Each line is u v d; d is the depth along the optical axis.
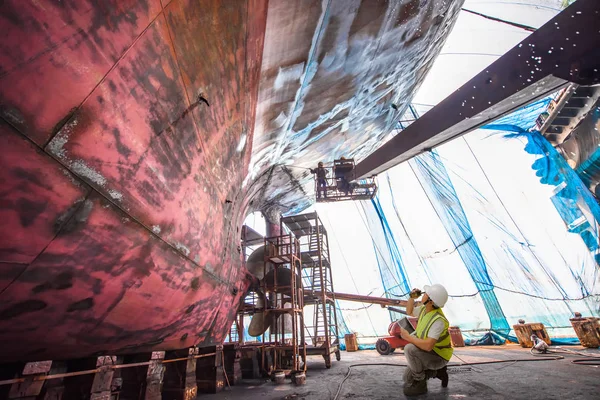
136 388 3.60
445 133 7.84
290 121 6.48
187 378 4.30
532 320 17.41
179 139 2.76
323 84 5.88
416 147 8.74
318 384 5.22
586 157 17.27
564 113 17.17
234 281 5.68
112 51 1.81
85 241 1.91
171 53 2.35
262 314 8.52
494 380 4.52
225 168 4.20
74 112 1.65
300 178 12.21
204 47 2.77
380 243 24.52
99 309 2.26
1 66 1.29
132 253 2.34
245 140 4.77
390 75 7.89
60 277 1.85
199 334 4.49
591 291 17.81
